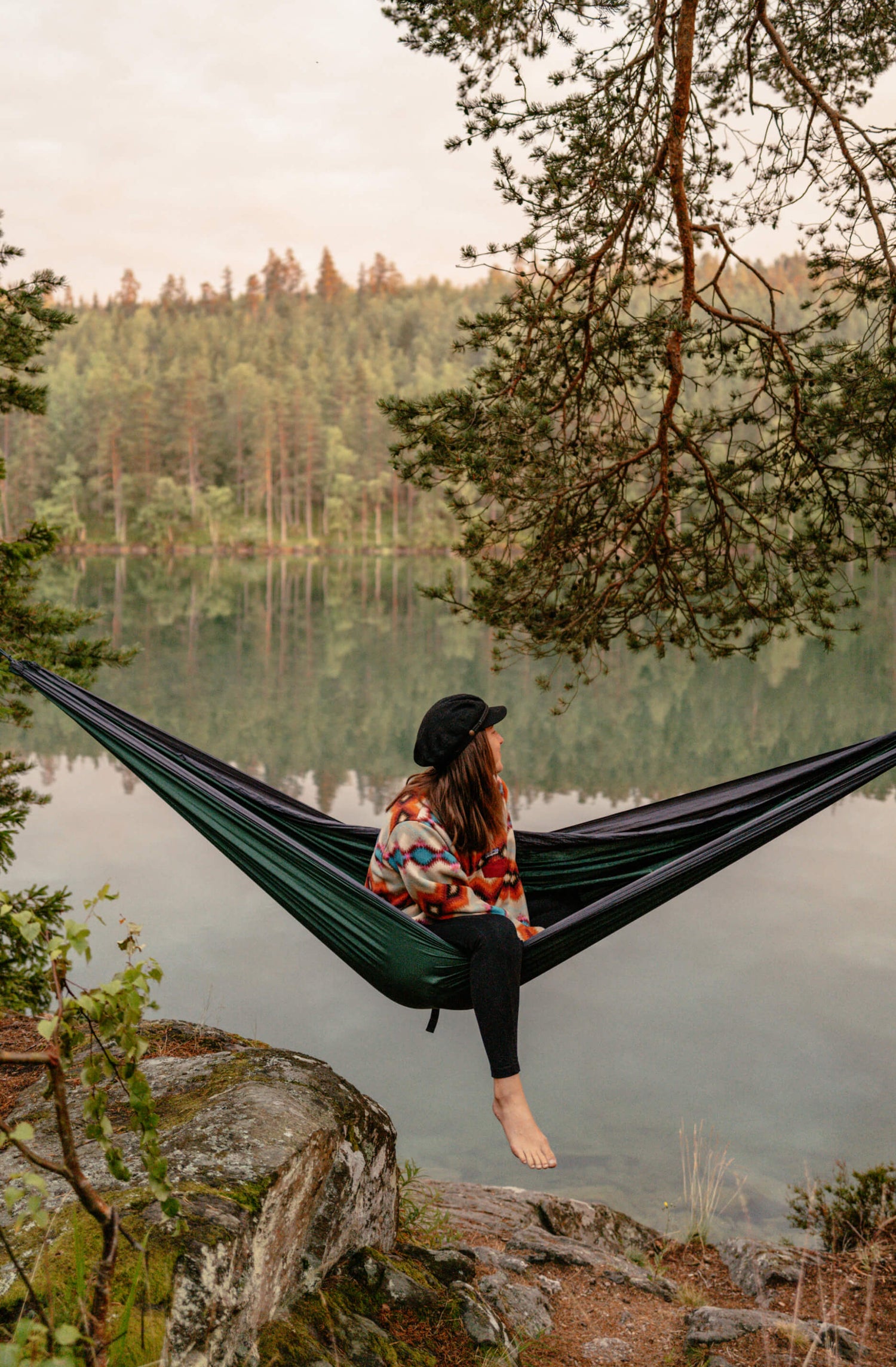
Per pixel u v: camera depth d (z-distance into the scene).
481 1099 7.11
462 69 4.78
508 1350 2.46
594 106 4.56
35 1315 1.40
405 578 89.94
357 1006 8.69
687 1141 6.38
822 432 4.58
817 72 5.12
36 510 105.50
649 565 5.28
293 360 148.12
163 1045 3.17
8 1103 2.68
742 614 5.09
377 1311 2.44
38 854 13.32
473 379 4.77
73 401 117.88
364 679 35.59
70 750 21.91
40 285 5.26
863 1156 6.13
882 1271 3.81
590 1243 4.62
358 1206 2.56
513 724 27.61
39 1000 3.21
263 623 54.59
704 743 24.47
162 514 110.50
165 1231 1.88
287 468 117.56
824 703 31.27
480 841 2.46
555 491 4.91
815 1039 8.04
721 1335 3.13
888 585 70.44
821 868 13.62
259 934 10.32
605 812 17.03
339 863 2.96
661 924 11.20
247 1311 1.99
